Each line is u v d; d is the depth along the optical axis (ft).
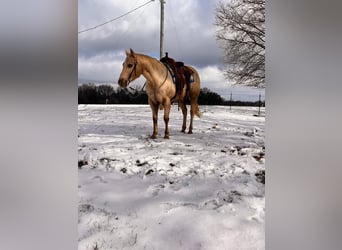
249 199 8.34
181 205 7.95
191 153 14.48
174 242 6.08
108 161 12.60
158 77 17.30
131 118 32.86
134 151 14.64
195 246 5.92
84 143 16.61
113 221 7.00
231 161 12.79
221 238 6.20
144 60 16.83
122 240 6.14
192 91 21.40
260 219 7.08
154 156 13.56
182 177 10.57
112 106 58.90
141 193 8.94
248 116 41.98
